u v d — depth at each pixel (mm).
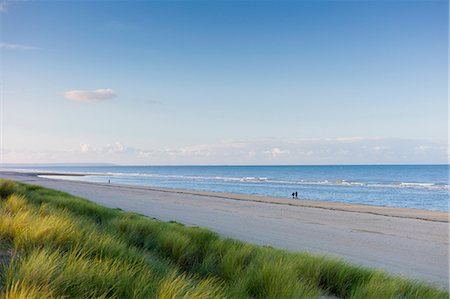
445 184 72500
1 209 8961
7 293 3598
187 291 4422
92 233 6801
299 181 87312
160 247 8227
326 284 6879
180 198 34000
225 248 8227
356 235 15719
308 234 15625
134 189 47281
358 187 62719
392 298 5785
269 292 5469
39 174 122500
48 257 4754
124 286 4492
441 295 6648
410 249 13047
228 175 137875
